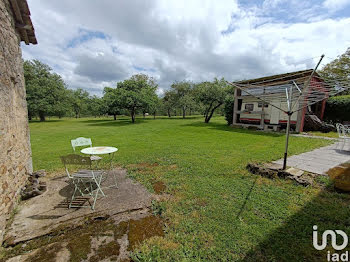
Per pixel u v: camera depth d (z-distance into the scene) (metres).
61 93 25.91
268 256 1.62
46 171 3.97
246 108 12.78
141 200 2.65
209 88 15.21
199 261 1.58
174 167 4.15
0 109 2.14
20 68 3.00
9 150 2.36
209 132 10.36
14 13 2.79
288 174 3.31
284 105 10.52
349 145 6.12
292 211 2.31
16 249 1.75
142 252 1.69
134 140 8.12
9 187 2.29
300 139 7.64
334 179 3.12
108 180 3.46
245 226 2.03
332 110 11.28
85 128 14.23
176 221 2.14
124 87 21.69
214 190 2.94
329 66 13.79
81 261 1.60
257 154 5.15
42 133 11.25
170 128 12.94
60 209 2.42
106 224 2.13
